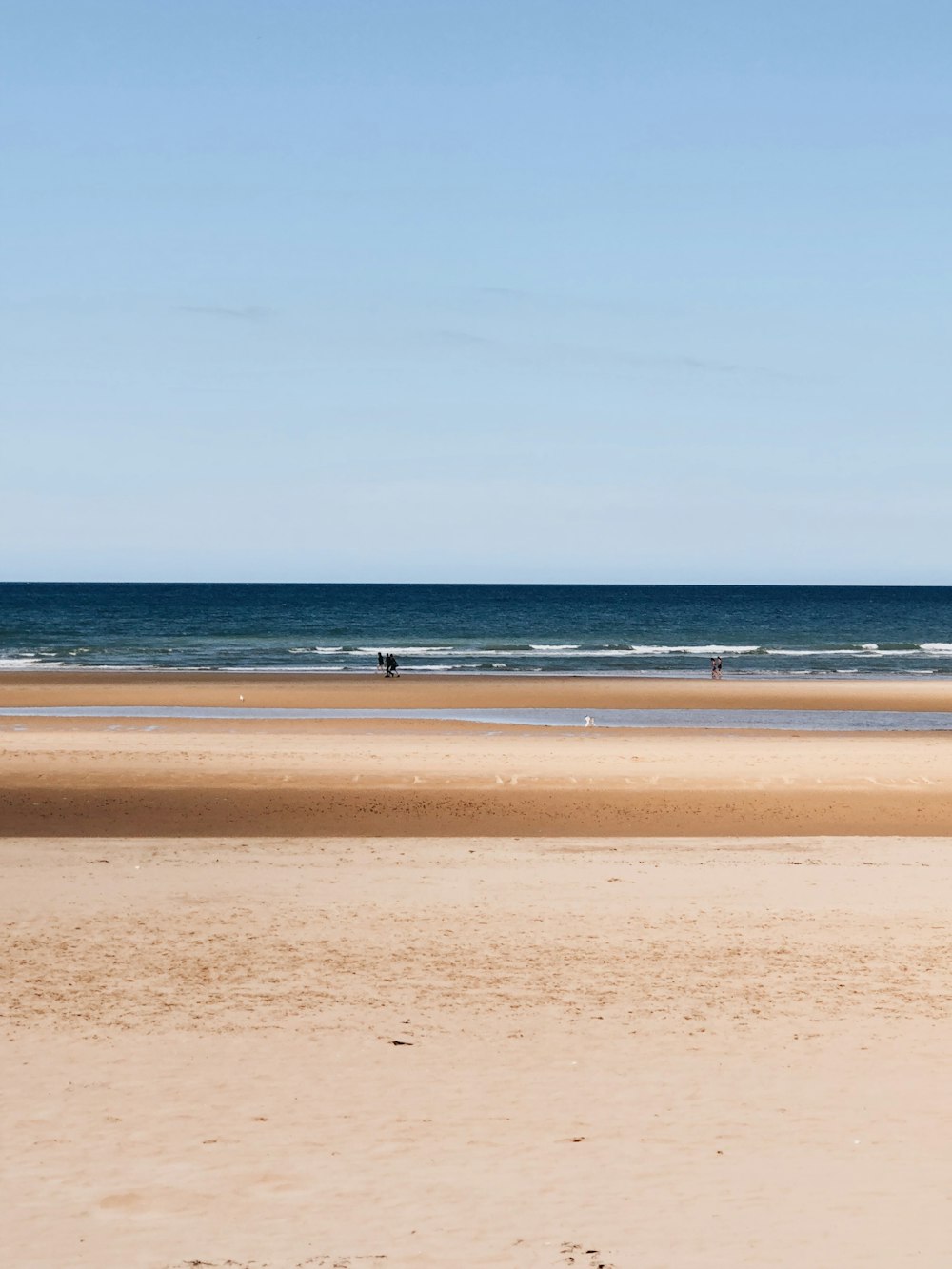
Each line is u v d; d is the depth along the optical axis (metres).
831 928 14.68
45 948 13.51
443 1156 8.01
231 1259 6.53
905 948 13.76
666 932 14.45
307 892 16.61
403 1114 8.77
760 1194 7.39
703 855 19.81
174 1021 10.95
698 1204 7.24
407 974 12.61
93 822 23.14
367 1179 7.63
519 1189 7.47
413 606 190.75
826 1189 7.46
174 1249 6.64
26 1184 7.52
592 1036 10.63
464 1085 9.38
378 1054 10.12
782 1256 6.54
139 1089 9.24
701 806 24.94
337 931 14.41
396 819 23.62
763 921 15.06
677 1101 9.04
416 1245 6.70
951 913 15.54
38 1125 8.51
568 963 13.06
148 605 190.12
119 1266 6.44
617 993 11.98
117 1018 11.05
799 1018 11.17
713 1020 11.10
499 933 14.38
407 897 16.33
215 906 15.67
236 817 23.66
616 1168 7.80
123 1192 7.41
